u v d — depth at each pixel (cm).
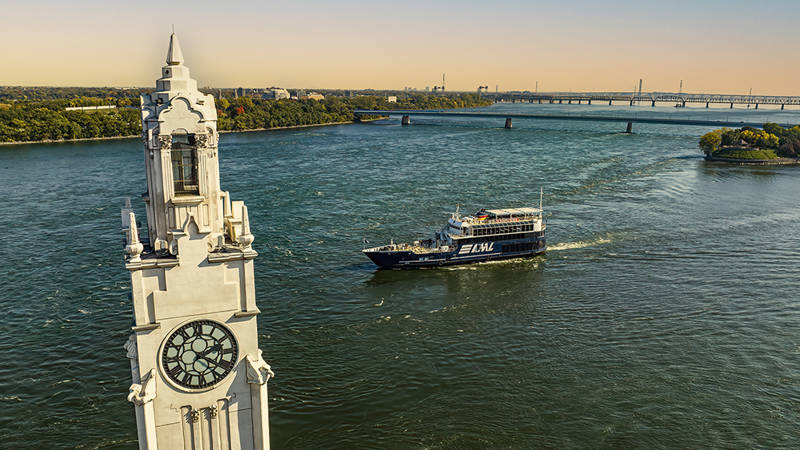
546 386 7281
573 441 6259
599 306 9781
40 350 7881
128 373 7362
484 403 6931
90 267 11056
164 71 3092
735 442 6228
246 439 3453
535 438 6309
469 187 19250
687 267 11681
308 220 14712
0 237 13012
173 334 3177
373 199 17200
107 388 7031
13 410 6594
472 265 12131
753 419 6600
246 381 3369
